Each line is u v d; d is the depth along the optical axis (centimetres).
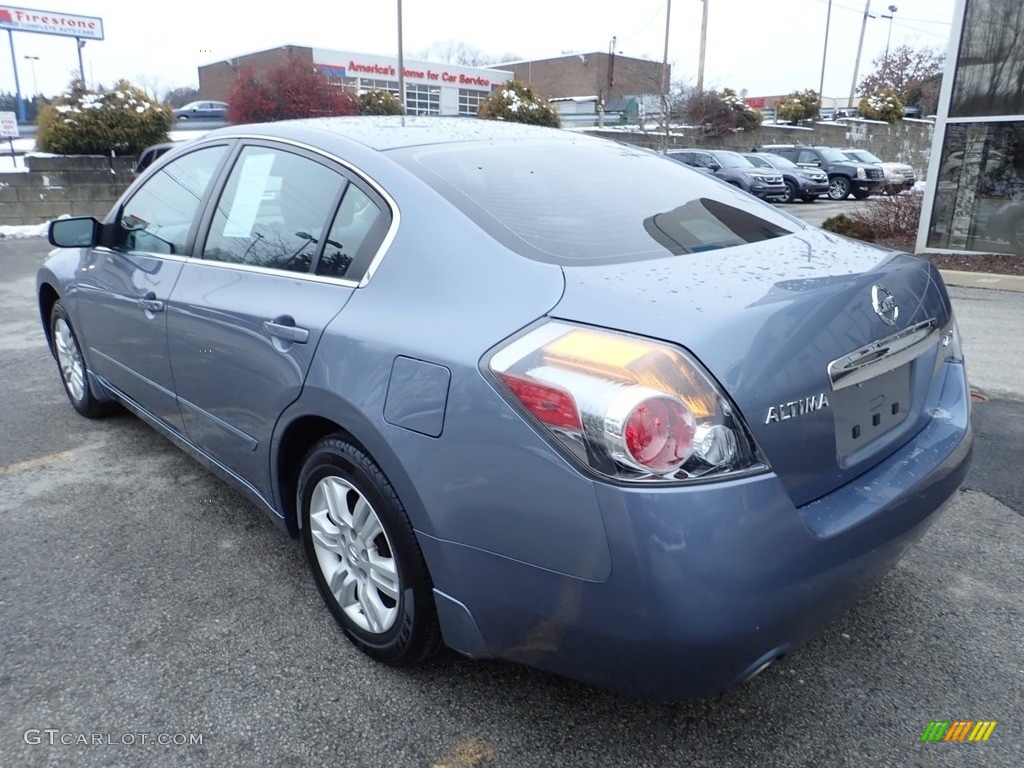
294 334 242
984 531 333
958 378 259
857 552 194
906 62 5441
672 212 258
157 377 339
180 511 348
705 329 177
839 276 214
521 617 192
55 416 469
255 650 254
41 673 241
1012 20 1070
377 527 235
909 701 233
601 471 170
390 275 226
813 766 209
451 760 210
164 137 1706
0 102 4400
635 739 217
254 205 290
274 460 266
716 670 179
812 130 3400
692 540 167
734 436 173
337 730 219
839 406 199
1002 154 1120
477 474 190
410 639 226
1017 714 228
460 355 195
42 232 1484
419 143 270
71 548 315
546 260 208
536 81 5972
